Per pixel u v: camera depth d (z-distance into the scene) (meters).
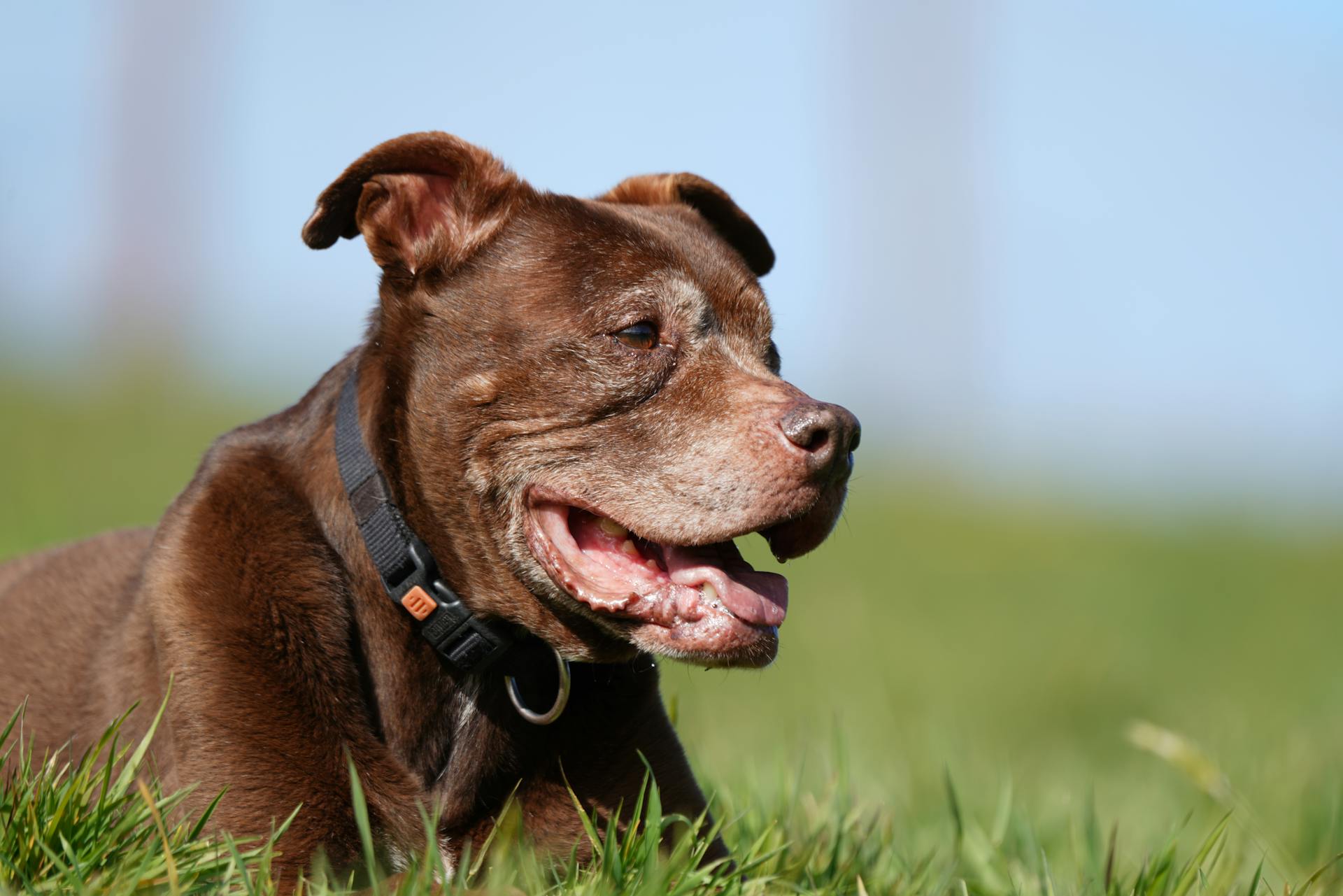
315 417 7.55
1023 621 24.36
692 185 8.84
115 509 23.31
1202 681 20.34
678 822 7.36
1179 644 23.73
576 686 7.41
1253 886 7.05
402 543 7.22
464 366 7.24
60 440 29.50
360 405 7.39
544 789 7.31
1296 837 9.55
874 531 34.22
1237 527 41.25
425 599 7.17
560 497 7.18
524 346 7.20
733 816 8.40
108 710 7.55
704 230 8.12
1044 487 47.88
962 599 26.14
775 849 7.17
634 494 7.11
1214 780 8.87
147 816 6.30
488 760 7.25
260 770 6.67
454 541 7.25
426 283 7.44
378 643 7.18
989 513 39.06
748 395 7.18
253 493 7.25
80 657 8.12
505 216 7.48
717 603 6.93
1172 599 28.84
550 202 7.55
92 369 40.25
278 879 6.39
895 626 21.84
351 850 6.78
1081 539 36.38
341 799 6.77
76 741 7.72
